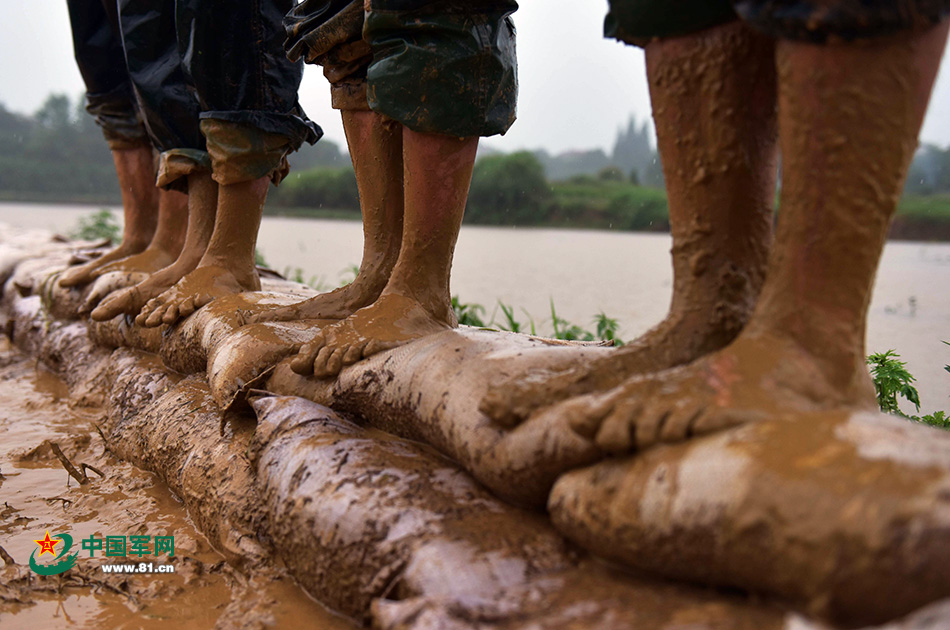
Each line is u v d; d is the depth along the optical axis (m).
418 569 1.52
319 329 2.73
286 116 3.45
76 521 2.48
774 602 1.20
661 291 5.98
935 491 1.03
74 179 20.30
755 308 1.56
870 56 1.33
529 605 1.34
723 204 1.64
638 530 1.31
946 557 0.99
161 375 3.25
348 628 1.71
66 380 4.21
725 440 1.27
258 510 2.13
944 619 0.93
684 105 1.63
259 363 2.56
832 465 1.13
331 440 2.00
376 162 2.77
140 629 1.84
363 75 2.69
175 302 3.27
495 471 1.68
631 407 1.40
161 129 3.77
